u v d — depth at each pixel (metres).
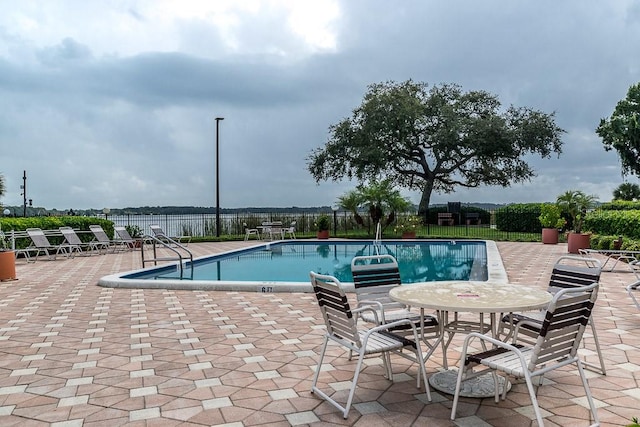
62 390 3.72
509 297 3.57
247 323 5.86
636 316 5.86
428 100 29.67
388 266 4.71
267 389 3.70
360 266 4.59
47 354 4.67
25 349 4.84
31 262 13.12
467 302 3.38
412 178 31.62
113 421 3.16
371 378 3.91
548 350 2.86
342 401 3.46
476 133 27.09
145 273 10.95
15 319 6.21
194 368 4.21
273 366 4.24
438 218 29.55
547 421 3.09
